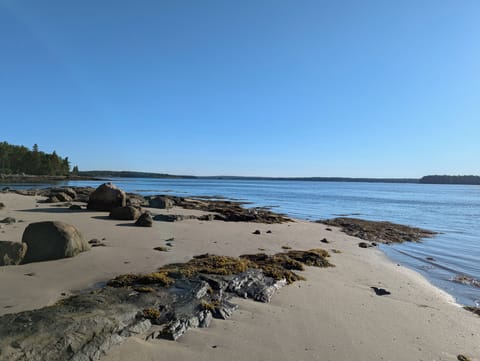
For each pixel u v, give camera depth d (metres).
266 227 21.44
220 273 9.23
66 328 5.02
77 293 7.63
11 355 4.23
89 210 24.17
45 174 131.00
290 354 5.68
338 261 13.02
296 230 21.16
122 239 14.04
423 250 17.64
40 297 7.26
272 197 64.31
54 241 10.45
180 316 6.45
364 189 119.50
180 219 21.66
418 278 11.77
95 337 5.18
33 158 128.50
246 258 11.94
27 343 4.50
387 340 6.45
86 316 5.53
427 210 43.22
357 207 45.53
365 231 22.77
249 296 8.13
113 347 5.24
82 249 11.29
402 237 21.42
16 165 128.50
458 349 6.31
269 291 8.49
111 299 6.79
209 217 23.41
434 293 10.05
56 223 10.93
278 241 16.27
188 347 5.61
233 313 7.12
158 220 20.98
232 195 68.88
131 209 19.98
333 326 6.87
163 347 5.50
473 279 12.09
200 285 7.98
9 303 6.85
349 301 8.42
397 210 42.38
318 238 18.53
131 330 5.71
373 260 14.08
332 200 58.53
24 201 30.80
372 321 7.28
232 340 5.97
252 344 5.90
